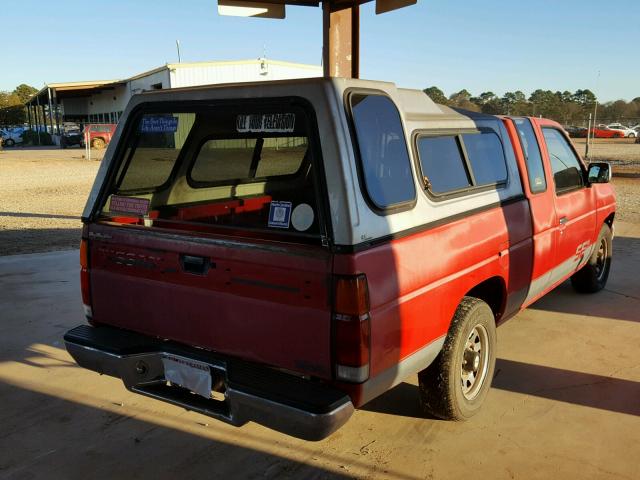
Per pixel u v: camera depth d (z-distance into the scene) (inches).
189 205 150.0
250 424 144.3
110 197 131.9
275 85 107.6
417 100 131.5
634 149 1177.4
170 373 121.9
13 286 262.7
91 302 134.4
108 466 127.0
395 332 108.8
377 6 207.2
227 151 150.0
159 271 120.9
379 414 148.0
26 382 167.3
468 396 141.9
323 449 132.6
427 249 117.6
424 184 121.2
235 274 109.8
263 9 208.5
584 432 138.9
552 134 195.2
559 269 194.2
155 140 135.8
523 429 140.3
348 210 99.0
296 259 102.3
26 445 135.4
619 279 267.7
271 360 108.3
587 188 215.2
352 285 98.3
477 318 136.5
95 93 2000.5
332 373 101.7
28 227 433.7
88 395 159.8
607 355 183.9
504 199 153.2
